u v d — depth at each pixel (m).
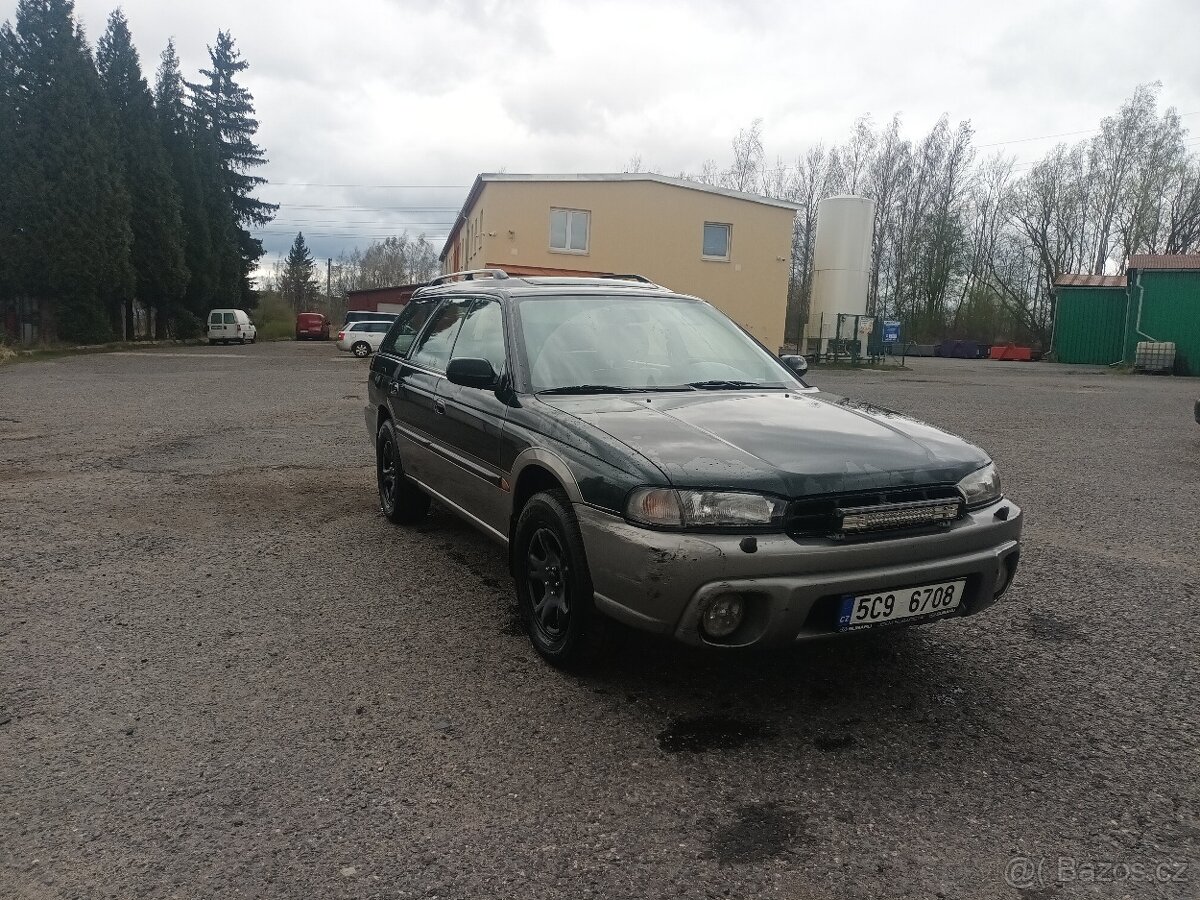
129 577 4.73
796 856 2.36
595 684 3.44
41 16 34.53
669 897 2.18
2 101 33.88
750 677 3.52
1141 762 2.87
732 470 2.98
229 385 17.23
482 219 26.50
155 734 3.00
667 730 3.07
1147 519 6.21
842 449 3.20
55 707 3.19
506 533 3.99
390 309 51.34
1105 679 3.52
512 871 2.28
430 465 5.01
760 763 2.85
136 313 44.47
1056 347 37.31
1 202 34.09
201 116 51.38
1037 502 6.75
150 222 40.84
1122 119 48.38
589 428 3.40
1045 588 4.65
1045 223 51.06
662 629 2.94
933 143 51.06
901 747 2.96
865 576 2.93
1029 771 2.81
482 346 4.61
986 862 2.34
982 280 54.19
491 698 3.31
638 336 4.48
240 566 4.96
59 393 15.27
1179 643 3.89
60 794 2.62
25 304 35.72
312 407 13.15
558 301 4.59
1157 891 2.22
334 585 4.63
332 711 3.18
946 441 3.49
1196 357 28.11
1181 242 47.81
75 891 2.18
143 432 10.29
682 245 26.81
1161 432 11.07
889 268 53.69
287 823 2.48
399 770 2.78
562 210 26.03
